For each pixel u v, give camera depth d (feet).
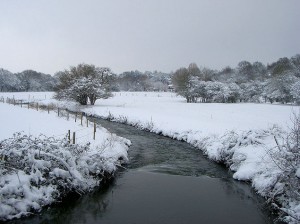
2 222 32.76
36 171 38.27
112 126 114.42
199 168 56.54
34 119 86.07
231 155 58.85
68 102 183.93
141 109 161.89
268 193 40.45
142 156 65.46
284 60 377.50
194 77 245.04
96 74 193.57
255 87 261.65
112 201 40.09
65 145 44.91
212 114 137.80
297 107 172.65
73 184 40.73
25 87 366.43
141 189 44.80
